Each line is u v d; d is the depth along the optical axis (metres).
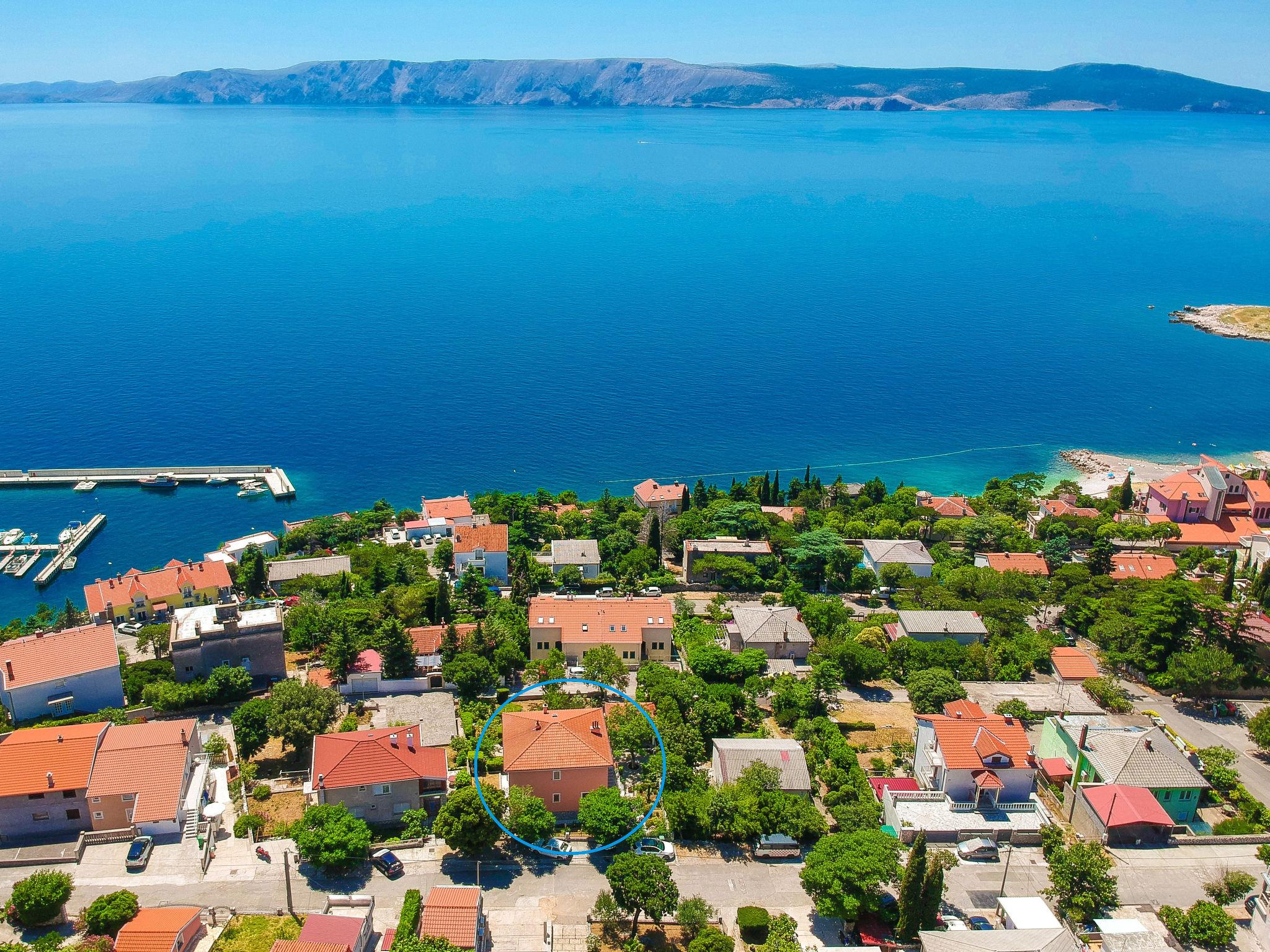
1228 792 123.69
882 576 194.62
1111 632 163.62
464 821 102.81
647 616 159.62
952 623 165.75
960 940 88.62
